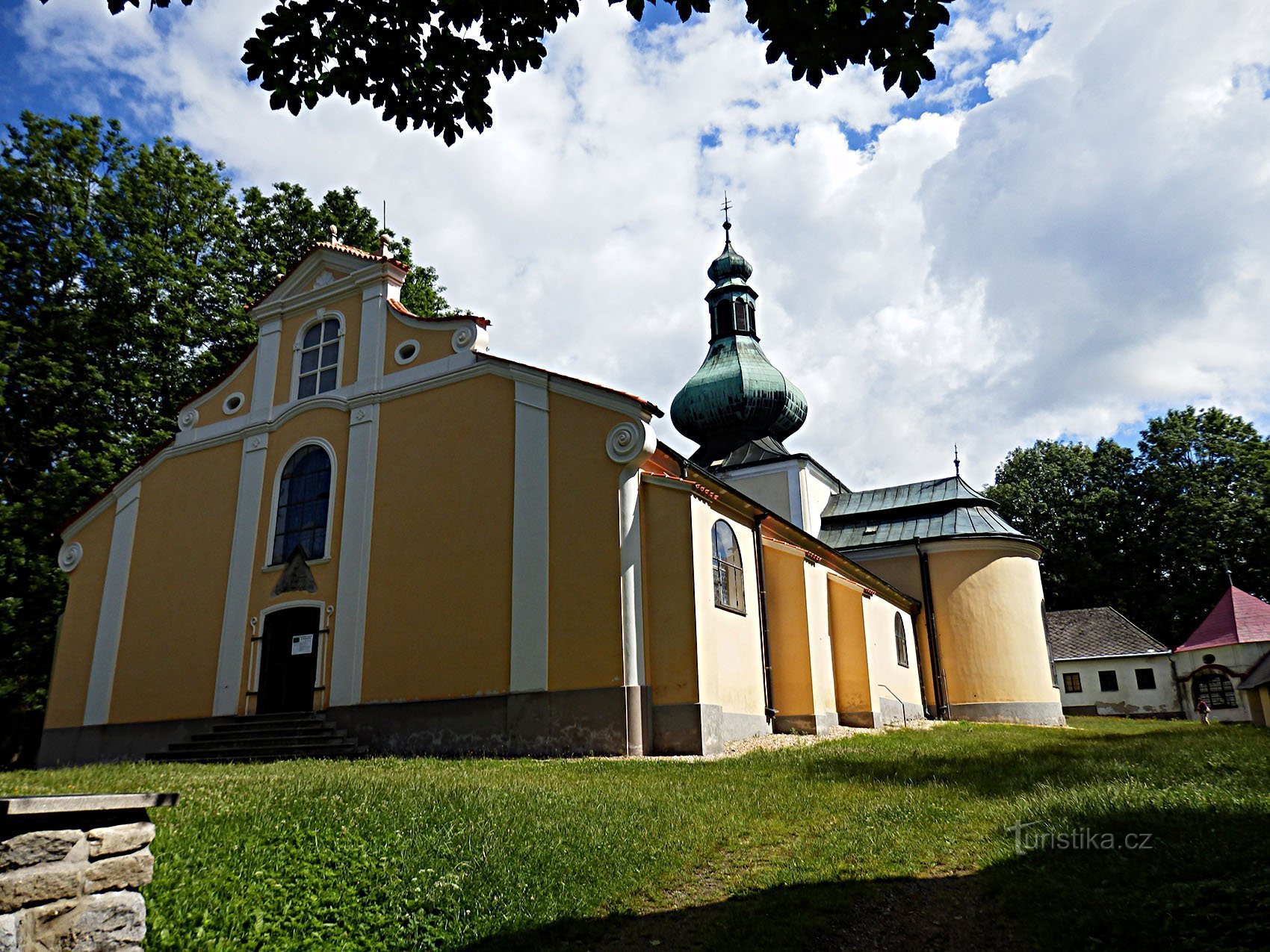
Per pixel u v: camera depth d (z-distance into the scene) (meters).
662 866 7.27
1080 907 5.66
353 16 6.09
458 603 16.81
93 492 24.25
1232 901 5.28
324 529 19.02
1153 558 51.00
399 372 19.12
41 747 20.89
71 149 25.84
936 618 29.36
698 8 5.75
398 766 12.49
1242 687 19.62
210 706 19.02
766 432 34.97
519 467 16.89
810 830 8.29
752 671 17.67
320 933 6.13
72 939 4.46
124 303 25.83
